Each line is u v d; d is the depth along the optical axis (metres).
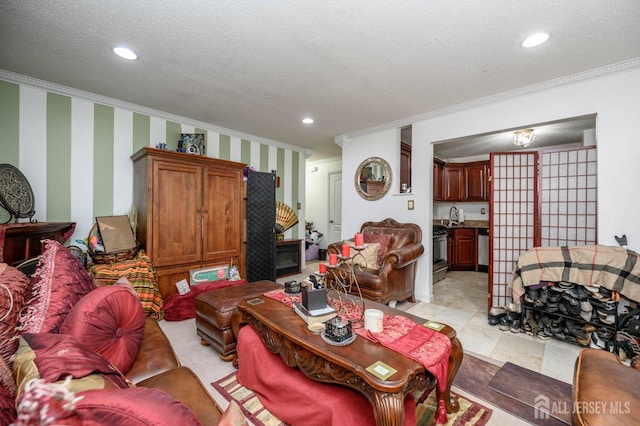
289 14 1.71
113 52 2.15
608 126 2.38
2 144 2.49
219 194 3.50
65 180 2.84
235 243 3.68
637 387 1.05
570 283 2.32
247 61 2.28
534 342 2.40
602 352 1.34
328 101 3.13
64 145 2.83
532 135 3.84
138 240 3.13
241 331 1.85
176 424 0.54
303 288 1.75
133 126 3.30
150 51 2.13
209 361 2.06
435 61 2.27
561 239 2.74
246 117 3.69
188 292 2.94
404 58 2.22
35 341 0.75
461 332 2.61
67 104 2.84
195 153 3.42
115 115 3.16
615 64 2.29
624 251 2.14
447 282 4.56
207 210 3.38
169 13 1.70
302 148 5.48
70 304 1.17
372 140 4.20
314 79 2.60
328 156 6.38
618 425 0.89
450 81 2.63
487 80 2.60
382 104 3.21
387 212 4.03
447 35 1.93
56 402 0.45
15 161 2.56
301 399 1.38
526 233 2.90
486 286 4.29
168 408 0.57
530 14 1.71
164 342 1.51
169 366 1.33
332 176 6.73
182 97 3.03
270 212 4.24
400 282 3.21
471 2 1.61
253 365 1.69
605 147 2.39
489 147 5.05
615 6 1.63
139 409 0.52
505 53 2.15
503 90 2.82
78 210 2.92
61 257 1.34
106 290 1.24
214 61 2.28
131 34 1.92
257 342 1.73
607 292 2.13
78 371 0.63
